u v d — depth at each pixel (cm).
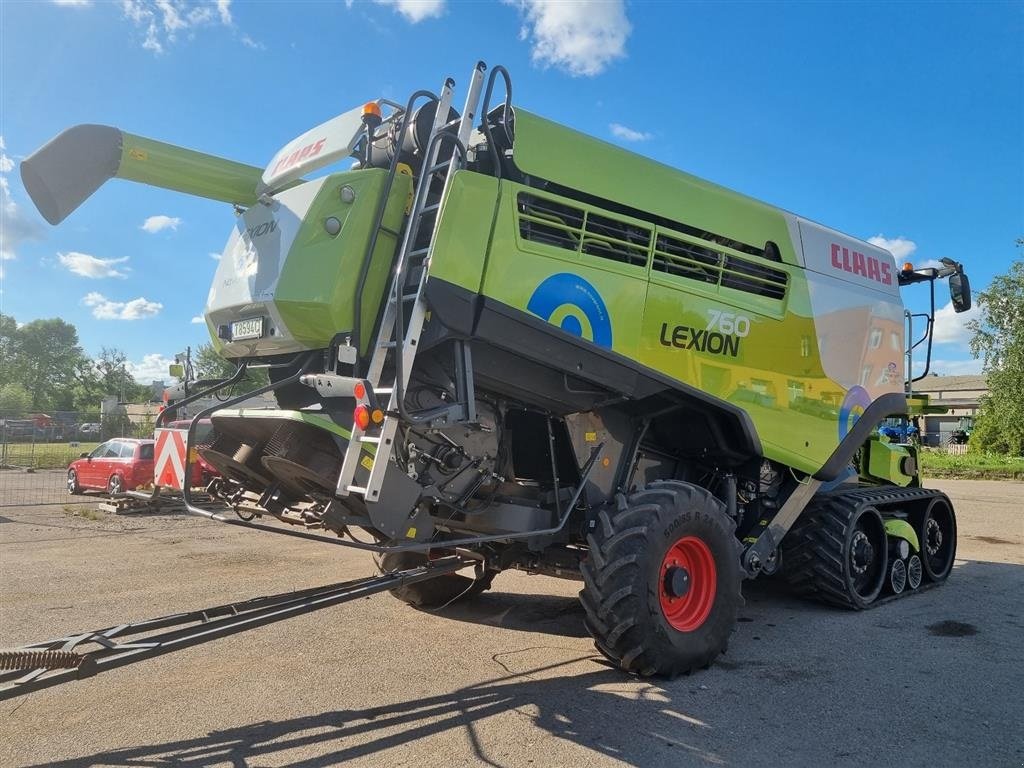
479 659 479
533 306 414
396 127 439
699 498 467
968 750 345
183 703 398
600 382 443
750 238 547
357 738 353
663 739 354
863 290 640
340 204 407
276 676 444
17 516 1254
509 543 533
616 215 459
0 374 9756
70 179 423
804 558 638
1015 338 2770
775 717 384
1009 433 2920
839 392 603
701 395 493
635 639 423
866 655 501
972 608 650
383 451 366
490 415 458
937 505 786
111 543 958
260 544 948
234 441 492
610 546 434
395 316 398
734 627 478
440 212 384
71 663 313
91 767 320
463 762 327
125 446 1514
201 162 462
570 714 385
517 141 420
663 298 477
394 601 642
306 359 436
